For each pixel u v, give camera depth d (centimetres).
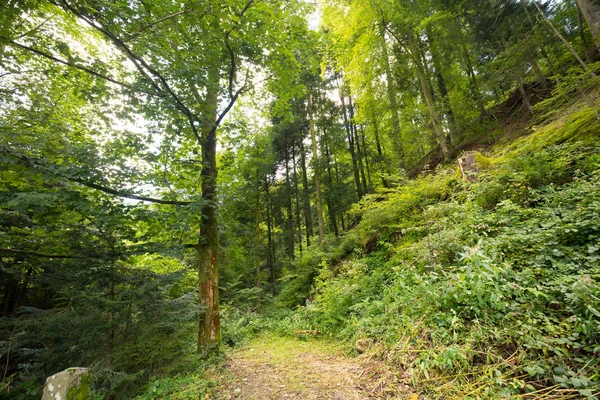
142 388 455
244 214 1325
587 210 362
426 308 399
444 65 1184
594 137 484
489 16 945
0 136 391
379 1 895
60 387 216
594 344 243
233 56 556
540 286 298
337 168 1647
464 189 603
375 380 351
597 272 283
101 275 504
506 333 290
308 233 1742
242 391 397
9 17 406
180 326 562
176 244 550
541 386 241
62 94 641
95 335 475
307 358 523
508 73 787
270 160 1371
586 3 631
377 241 844
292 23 572
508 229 425
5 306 760
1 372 512
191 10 427
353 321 585
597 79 523
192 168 595
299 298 1098
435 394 278
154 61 479
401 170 797
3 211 457
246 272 1393
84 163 454
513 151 623
